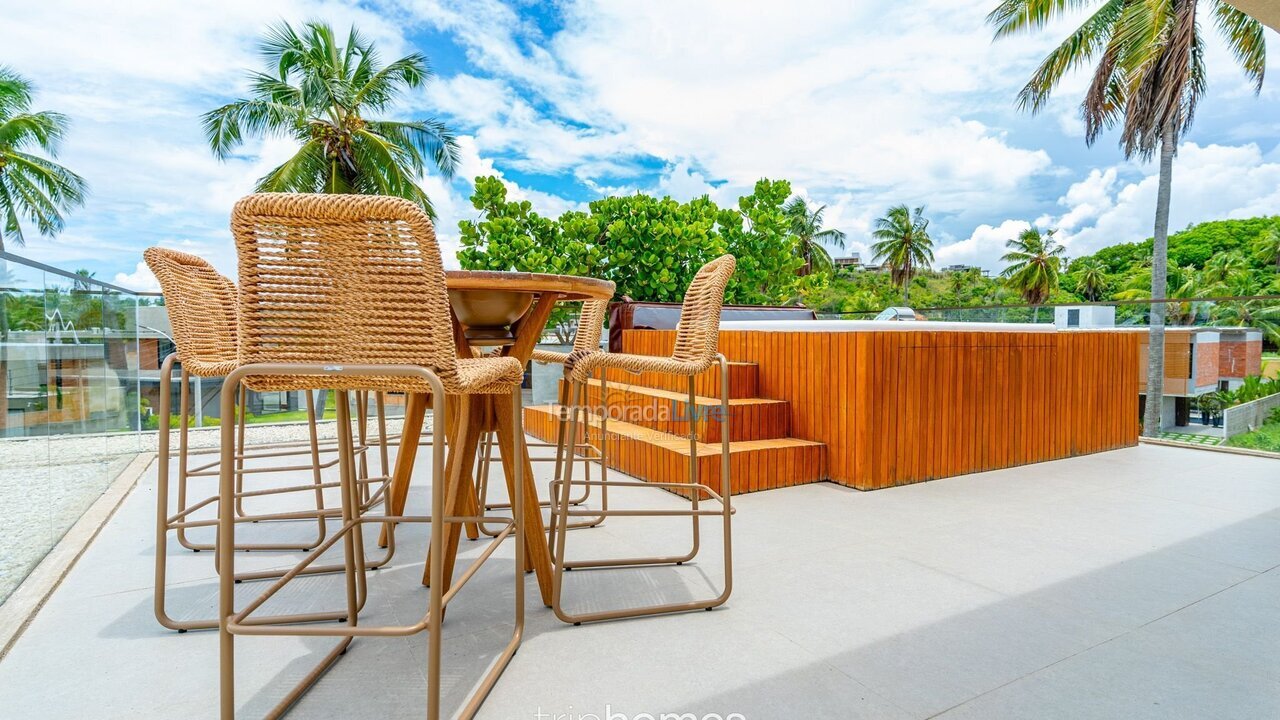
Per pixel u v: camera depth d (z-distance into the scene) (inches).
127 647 55.8
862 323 140.4
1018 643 56.8
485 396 68.0
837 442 119.0
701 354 68.8
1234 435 171.3
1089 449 155.9
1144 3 375.9
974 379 130.5
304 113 508.7
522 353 68.8
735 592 68.4
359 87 549.0
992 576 72.9
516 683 50.1
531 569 75.0
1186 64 367.2
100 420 121.6
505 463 65.7
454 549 65.7
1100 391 158.4
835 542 85.0
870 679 50.7
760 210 417.1
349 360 40.6
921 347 120.9
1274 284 1179.3
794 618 61.9
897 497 109.7
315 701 47.7
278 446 145.8
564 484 60.0
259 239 39.6
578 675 51.4
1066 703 47.4
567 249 389.7
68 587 69.1
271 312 40.3
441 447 39.3
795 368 127.7
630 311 185.0
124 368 139.3
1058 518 97.0
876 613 63.1
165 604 64.6
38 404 93.0
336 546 84.5
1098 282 1439.5
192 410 179.6
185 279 71.7
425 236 39.4
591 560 77.2
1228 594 67.9
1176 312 183.9
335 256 40.1
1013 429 138.3
